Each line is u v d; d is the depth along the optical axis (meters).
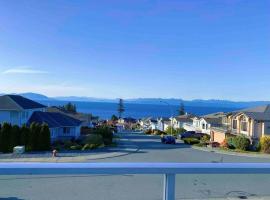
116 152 36.56
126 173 3.42
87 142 43.78
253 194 4.86
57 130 51.97
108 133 52.97
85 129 61.47
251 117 48.09
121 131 100.50
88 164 3.40
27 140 38.88
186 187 4.96
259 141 41.78
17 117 47.97
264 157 35.06
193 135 66.12
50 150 39.06
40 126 39.44
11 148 38.59
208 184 5.00
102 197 4.52
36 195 4.32
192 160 30.67
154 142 54.97
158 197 4.11
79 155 33.06
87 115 85.25
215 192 4.98
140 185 4.36
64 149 40.47
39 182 4.33
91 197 4.49
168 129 89.19
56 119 53.06
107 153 35.28
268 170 3.72
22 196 4.29
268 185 4.85
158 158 31.86
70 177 4.54
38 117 50.41
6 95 49.25
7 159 29.22
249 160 31.97
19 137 38.88
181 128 85.75
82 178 4.67
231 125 55.38
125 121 143.50
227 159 32.41
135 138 65.94
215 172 3.61
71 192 4.49
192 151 39.59
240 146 42.88
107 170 3.37
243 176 4.89
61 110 81.88
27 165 3.26
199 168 3.56
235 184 4.92
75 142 45.06
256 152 40.09
